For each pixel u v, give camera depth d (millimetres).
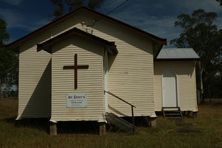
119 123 15211
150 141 12758
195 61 22031
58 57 14922
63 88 14812
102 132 14633
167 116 20938
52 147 11508
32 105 18000
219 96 54094
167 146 11711
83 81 14812
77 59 14883
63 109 14758
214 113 25062
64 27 18078
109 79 17344
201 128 16328
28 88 18094
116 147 11430
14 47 18234
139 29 17281
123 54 17484
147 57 17406
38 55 18172
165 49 24016
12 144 12172
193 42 52375
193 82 21938
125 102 15992
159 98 21859
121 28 17641
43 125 17234
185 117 21297
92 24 17844
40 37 18188
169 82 22016
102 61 14836
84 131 15594
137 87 17266
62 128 16109
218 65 51375
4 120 19797
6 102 39094
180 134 14508
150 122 16891
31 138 13633
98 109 14719
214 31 51906
